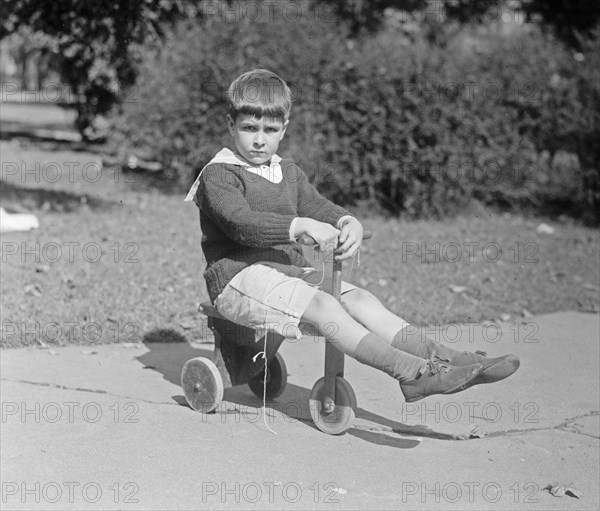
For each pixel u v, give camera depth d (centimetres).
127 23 962
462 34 1381
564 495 360
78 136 2019
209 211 418
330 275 448
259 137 424
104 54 1115
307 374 521
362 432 425
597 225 1143
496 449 410
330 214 432
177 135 1219
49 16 963
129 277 707
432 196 1084
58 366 514
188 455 387
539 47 1175
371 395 488
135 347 560
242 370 447
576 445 419
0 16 1021
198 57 1185
